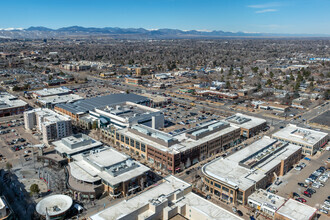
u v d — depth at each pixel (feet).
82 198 437.58
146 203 366.84
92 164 488.44
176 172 531.91
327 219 395.75
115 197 442.91
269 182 489.67
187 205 374.22
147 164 565.94
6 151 619.26
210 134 633.61
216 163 506.89
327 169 546.26
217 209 368.68
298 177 517.14
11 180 492.13
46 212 361.10
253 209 415.03
